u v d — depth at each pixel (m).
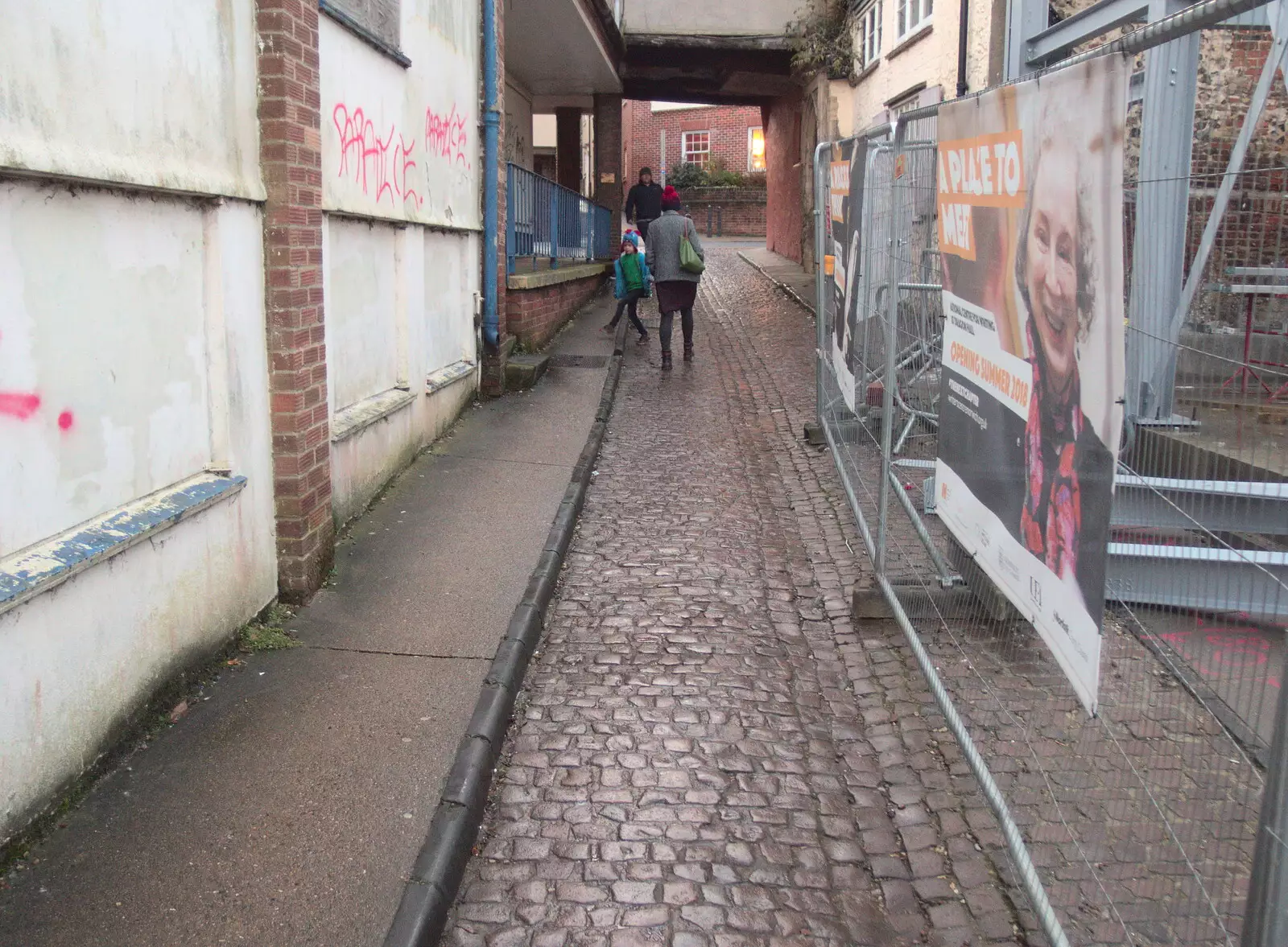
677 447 8.12
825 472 7.39
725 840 3.32
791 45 18.41
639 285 12.67
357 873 2.91
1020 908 2.99
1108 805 2.71
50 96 2.97
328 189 5.39
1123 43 2.21
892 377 4.83
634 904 3.00
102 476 3.36
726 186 38.75
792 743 3.93
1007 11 10.15
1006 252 3.03
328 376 5.37
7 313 2.88
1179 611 2.37
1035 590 2.83
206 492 3.90
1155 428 2.60
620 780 3.64
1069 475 2.56
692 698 4.24
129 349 3.50
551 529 5.88
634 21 18.22
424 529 5.80
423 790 3.32
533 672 4.43
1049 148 2.65
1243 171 2.47
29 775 2.93
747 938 2.88
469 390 8.75
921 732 3.97
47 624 2.99
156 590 3.60
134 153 3.43
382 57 6.25
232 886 2.83
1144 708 2.45
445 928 2.88
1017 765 3.47
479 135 8.77
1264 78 5.36
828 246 7.73
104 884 2.81
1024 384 2.90
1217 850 2.24
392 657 4.25
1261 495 2.42
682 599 5.25
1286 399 2.53
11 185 2.87
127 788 3.25
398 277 6.75
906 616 4.47
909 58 13.69
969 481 3.49
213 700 3.83
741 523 6.40
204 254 4.00
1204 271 3.18
